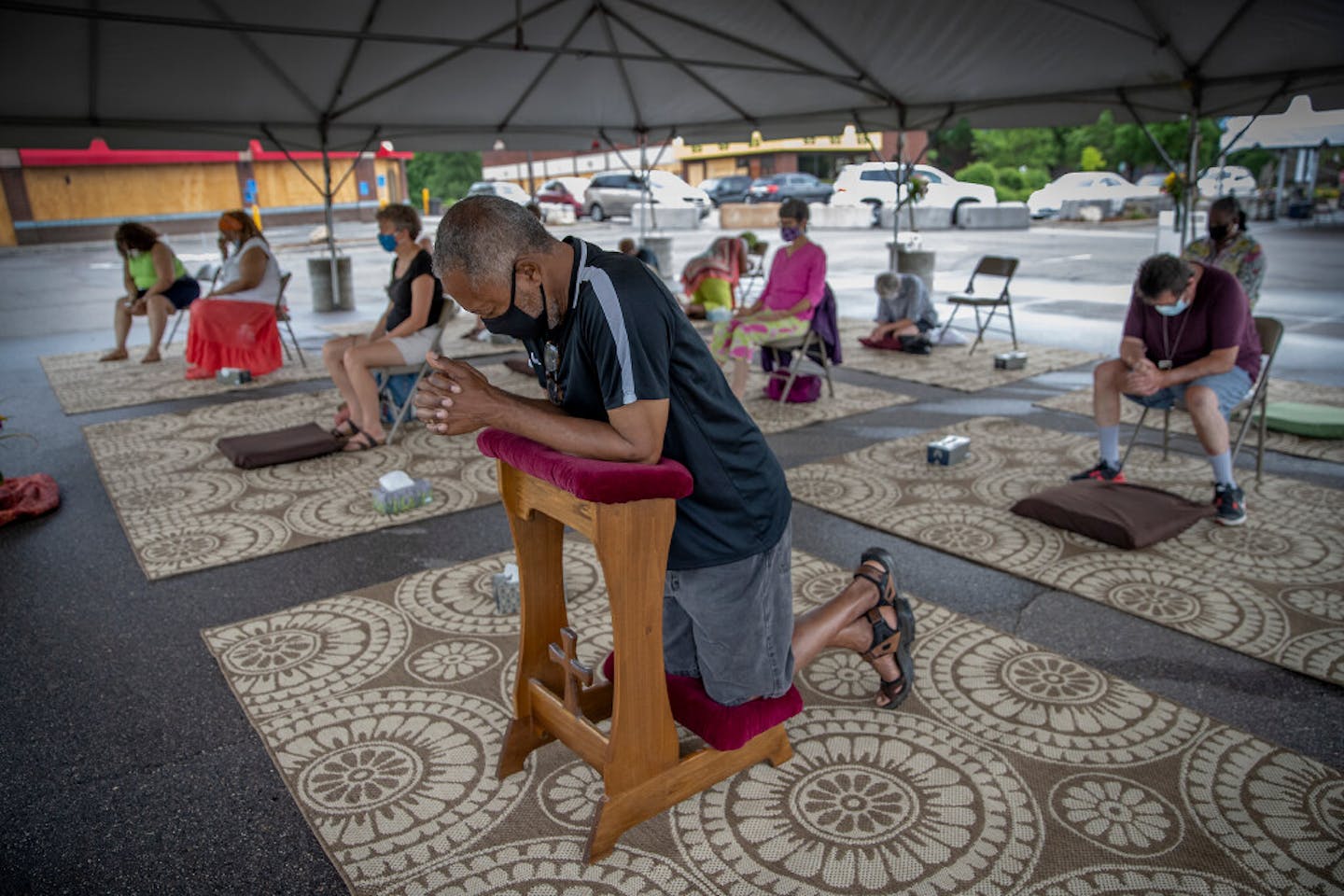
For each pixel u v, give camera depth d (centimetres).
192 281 857
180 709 276
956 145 2731
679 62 779
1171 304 399
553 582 233
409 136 1032
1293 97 678
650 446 178
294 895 201
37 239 2636
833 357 639
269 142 962
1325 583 339
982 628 314
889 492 455
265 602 349
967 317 1025
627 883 202
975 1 668
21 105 788
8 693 288
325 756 251
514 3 735
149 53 725
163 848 217
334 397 688
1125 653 295
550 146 1122
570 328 180
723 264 873
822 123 1013
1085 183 2539
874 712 266
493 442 206
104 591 362
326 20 712
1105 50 710
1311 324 911
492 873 206
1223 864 203
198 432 591
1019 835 213
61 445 571
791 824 219
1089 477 452
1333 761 238
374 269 1745
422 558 389
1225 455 396
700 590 201
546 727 237
